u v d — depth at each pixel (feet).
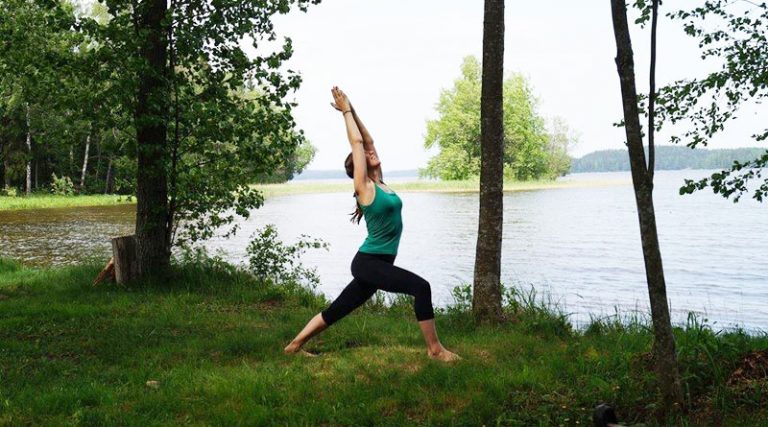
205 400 16.12
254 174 37.17
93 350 21.48
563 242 77.61
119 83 32.24
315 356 20.40
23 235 82.94
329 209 149.18
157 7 33.96
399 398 15.90
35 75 33.45
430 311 19.17
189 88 34.53
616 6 14.10
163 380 17.76
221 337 22.98
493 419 14.51
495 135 26.27
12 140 173.37
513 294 31.48
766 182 23.98
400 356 19.75
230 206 37.93
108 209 143.13
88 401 16.07
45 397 15.85
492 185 26.35
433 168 308.19
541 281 51.24
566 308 40.55
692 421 14.12
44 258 59.77
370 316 28.86
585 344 21.65
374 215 18.92
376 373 18.06
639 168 14.28
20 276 40.57
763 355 16.65
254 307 30.76
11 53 33.65
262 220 115.24
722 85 24.85
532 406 15.24
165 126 33.68
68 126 34.76
